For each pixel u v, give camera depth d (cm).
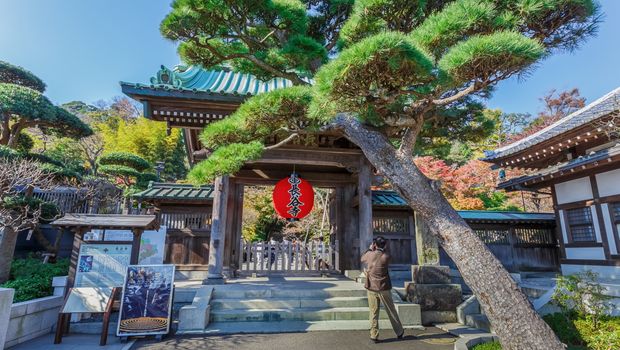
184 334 524
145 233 803
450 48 359
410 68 327
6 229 678
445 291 668
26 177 696
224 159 442
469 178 1880
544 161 1077
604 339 430
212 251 745
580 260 918
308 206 786
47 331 541
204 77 944
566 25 392
